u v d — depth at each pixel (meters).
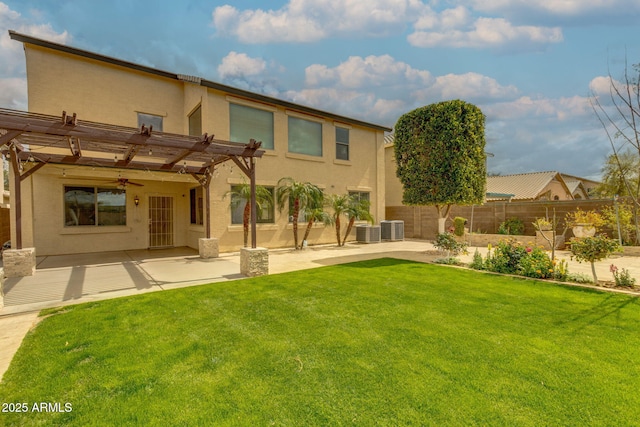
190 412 2.67
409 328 4.38
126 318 4.84
